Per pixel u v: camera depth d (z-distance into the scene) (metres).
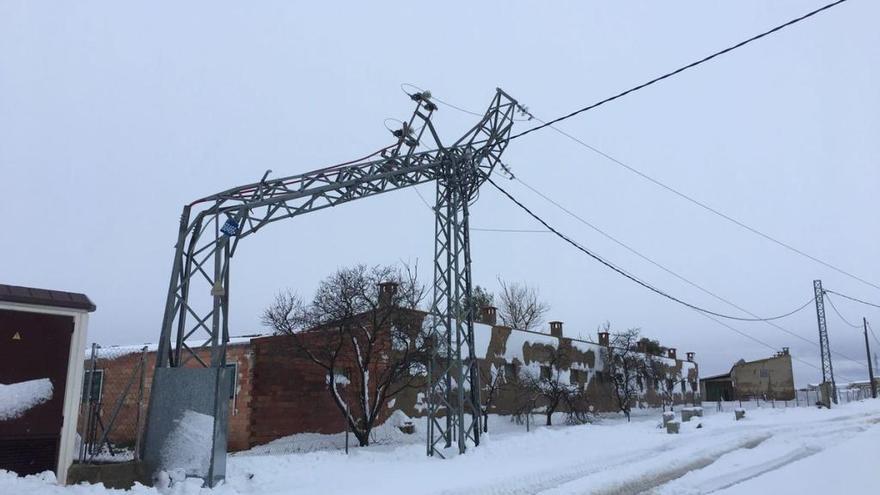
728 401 62.97
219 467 10.98
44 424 9.30
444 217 16.61
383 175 14.73
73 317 9.88
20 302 9.30
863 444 13.42
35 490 8.46
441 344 19.06
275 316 20.03
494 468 12.54
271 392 19.98
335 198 14.22
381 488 10.33
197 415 11.11
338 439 20.39
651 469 12.45
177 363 12.23
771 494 8.76
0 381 9.01
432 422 15.59
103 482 10.06
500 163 17.80
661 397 45.44
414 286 21.55
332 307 19.34
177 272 12.52
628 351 40.81
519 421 28.00
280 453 17.64
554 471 12.01
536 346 32.06
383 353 20.53
